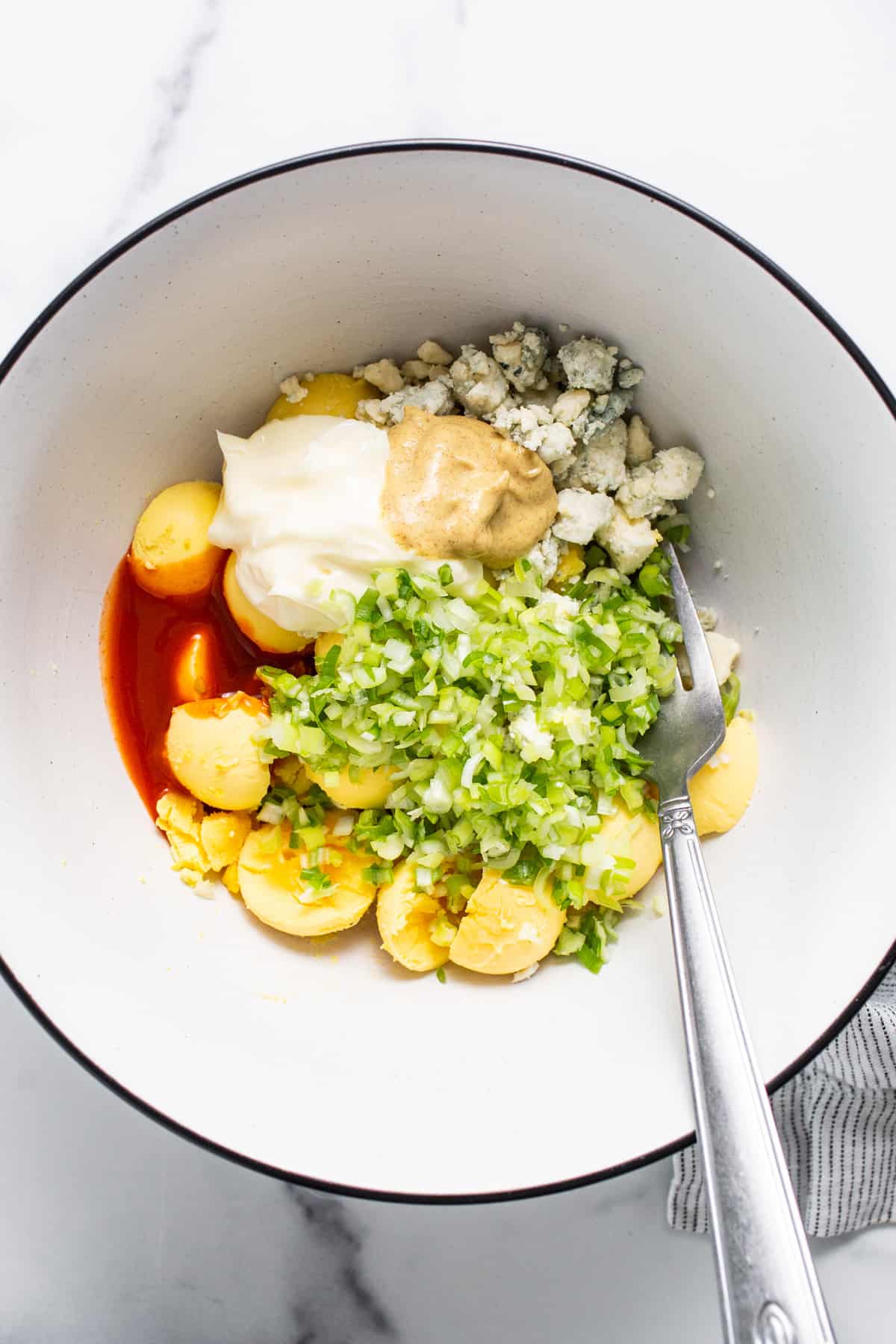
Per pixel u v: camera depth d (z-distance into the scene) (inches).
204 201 14.6
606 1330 17.3
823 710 15.8
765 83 17.3
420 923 16.2
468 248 15.5
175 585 16.7
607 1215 17.5
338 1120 15.5
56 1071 17.6
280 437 16.2
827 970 14.9
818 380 15.0
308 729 15.9
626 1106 15.2
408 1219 17.6
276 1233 17.5
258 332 16.1
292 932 16.3
